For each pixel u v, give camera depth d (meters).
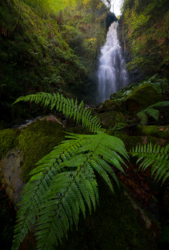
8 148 1.44
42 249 0.46
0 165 1.36
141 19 11.28
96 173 1.21
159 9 9.99
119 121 3.07
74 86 10.26
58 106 1.59
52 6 11.28
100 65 14.58
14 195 1.15
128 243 0.87
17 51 5.83
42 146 1.36
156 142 1.89
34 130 1.58
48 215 0.53
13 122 4.21
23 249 0.92
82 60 12.38
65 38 11.95
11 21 6.46
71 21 13.98
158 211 1.23
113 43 17.27
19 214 0.60
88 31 14.53
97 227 0.91
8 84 4.65
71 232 0.87
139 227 0.96
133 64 11.96
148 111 2.70
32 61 6.63
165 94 4.07
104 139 0.93
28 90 5.45
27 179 1.15
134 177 1.58
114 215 0.98
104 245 0.84
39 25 9.49
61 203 0.55
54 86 7.69
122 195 1.12
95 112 4.09
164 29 9.51
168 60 8.59
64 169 0.89
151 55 10.27
